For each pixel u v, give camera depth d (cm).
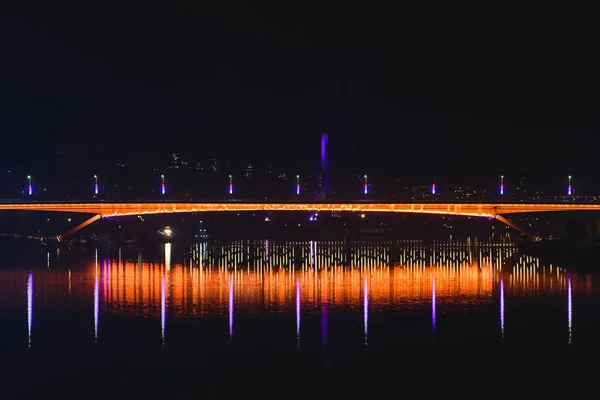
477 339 8456
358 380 6869
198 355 7794
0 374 7131
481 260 19712
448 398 6366
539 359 7544
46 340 8538
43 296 12094
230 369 7256
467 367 7275
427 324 9356
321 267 17800
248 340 8475
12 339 8594
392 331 8931
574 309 10400
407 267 17675
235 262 19525
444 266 17800
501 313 10131
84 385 6781
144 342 8406
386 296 11938
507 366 7294
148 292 12575
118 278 15038
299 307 10775
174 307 10806
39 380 6931
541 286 13038
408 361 7512
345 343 8300
